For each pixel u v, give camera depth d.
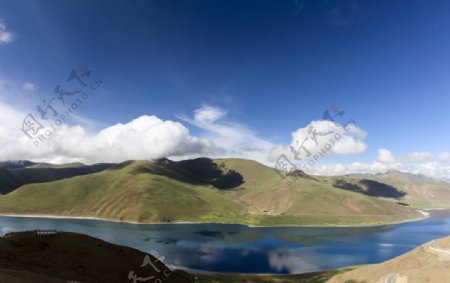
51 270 60.69
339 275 109.75
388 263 104.50
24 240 65.75
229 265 150.38
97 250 72.69
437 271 78.25
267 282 119.88
